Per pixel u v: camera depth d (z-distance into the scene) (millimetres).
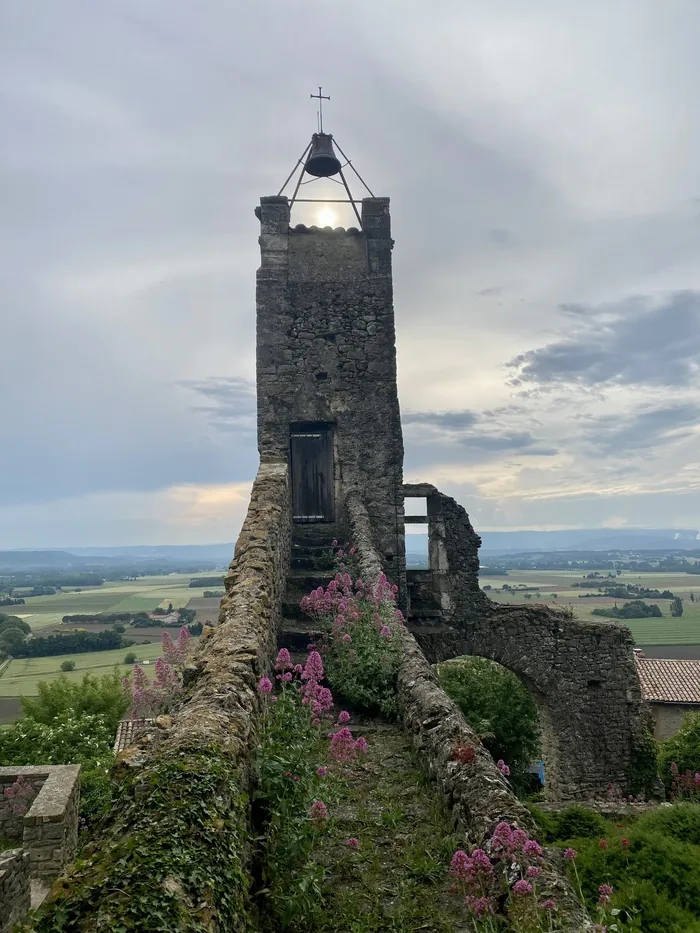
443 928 3523
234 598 6367
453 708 5656
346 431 12484
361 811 4738
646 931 6043
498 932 3141
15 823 10711
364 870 4059
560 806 10602
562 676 13297
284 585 9406
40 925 2070
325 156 12875
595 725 13203
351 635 7320
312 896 3502
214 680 4414
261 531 8031
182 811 2686
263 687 4281
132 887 2209
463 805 4250
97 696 19484
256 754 3863
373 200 12945
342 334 12641
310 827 3672
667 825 8023
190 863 2418
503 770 4785
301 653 7836
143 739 3781
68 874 2348
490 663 18125
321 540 11742
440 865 4035
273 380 12477
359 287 12742
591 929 2805
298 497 12453
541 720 14203
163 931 2066
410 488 13562
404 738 6082
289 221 12875
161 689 6418
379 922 3578
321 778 4281
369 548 9875
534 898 2986
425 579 13516
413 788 5082
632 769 13031
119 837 2574
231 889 2510
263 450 12305
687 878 6566
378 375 12594
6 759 15492
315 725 5062
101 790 11609
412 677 6535
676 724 23938
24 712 19188
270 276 12641
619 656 13406
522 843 3426
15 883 7516
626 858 7004
